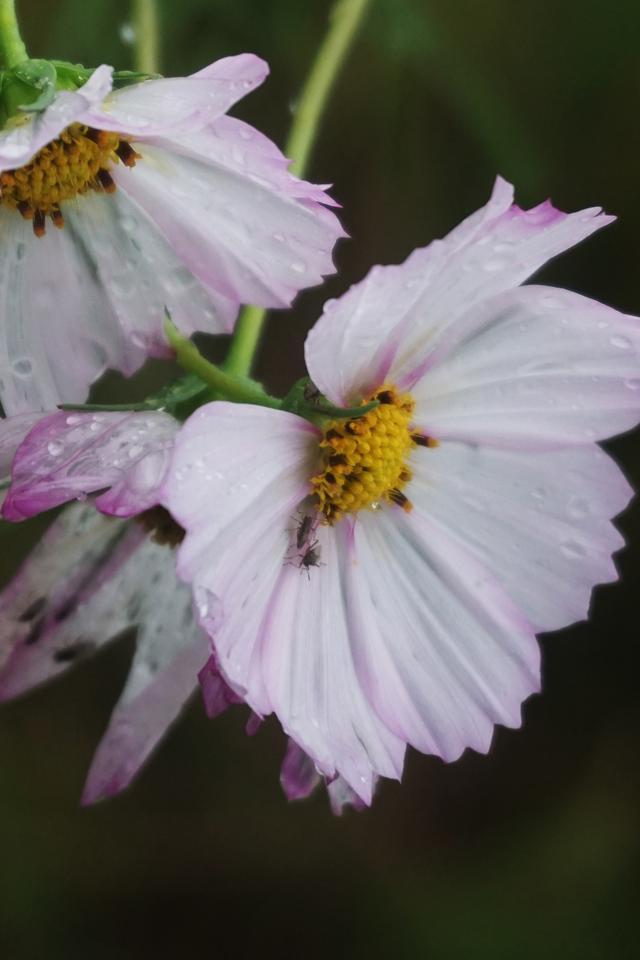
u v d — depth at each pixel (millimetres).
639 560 562
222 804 580
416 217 531
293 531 379
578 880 565
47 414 368
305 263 366
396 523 387
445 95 512
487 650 384
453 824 587
